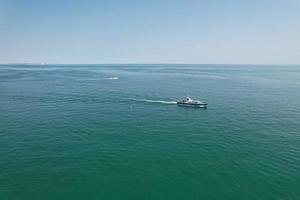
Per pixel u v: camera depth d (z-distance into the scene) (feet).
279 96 307.17
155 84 441.27
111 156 121.08
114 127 168.86
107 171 106.11
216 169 107.86
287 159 117.08
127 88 374.63
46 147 130.93
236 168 108.68
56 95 298.15
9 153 122.31
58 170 106.32
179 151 127.44
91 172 105.09
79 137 147.23
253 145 135.13
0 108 224.94
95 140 142.72
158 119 192.24
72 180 98.63
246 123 179.73
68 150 127.54
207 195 89.20
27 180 97.96
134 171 106.32
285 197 87.56
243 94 322.96
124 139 144.97
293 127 168.96
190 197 88.17
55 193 90.07
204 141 141.69
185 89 369.91
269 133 156.04
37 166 109.40
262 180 98.48
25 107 230.68
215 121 186.09
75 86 394.11
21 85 401.70
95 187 94.07
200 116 201.77
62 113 207.92
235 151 126.93
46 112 211.00
